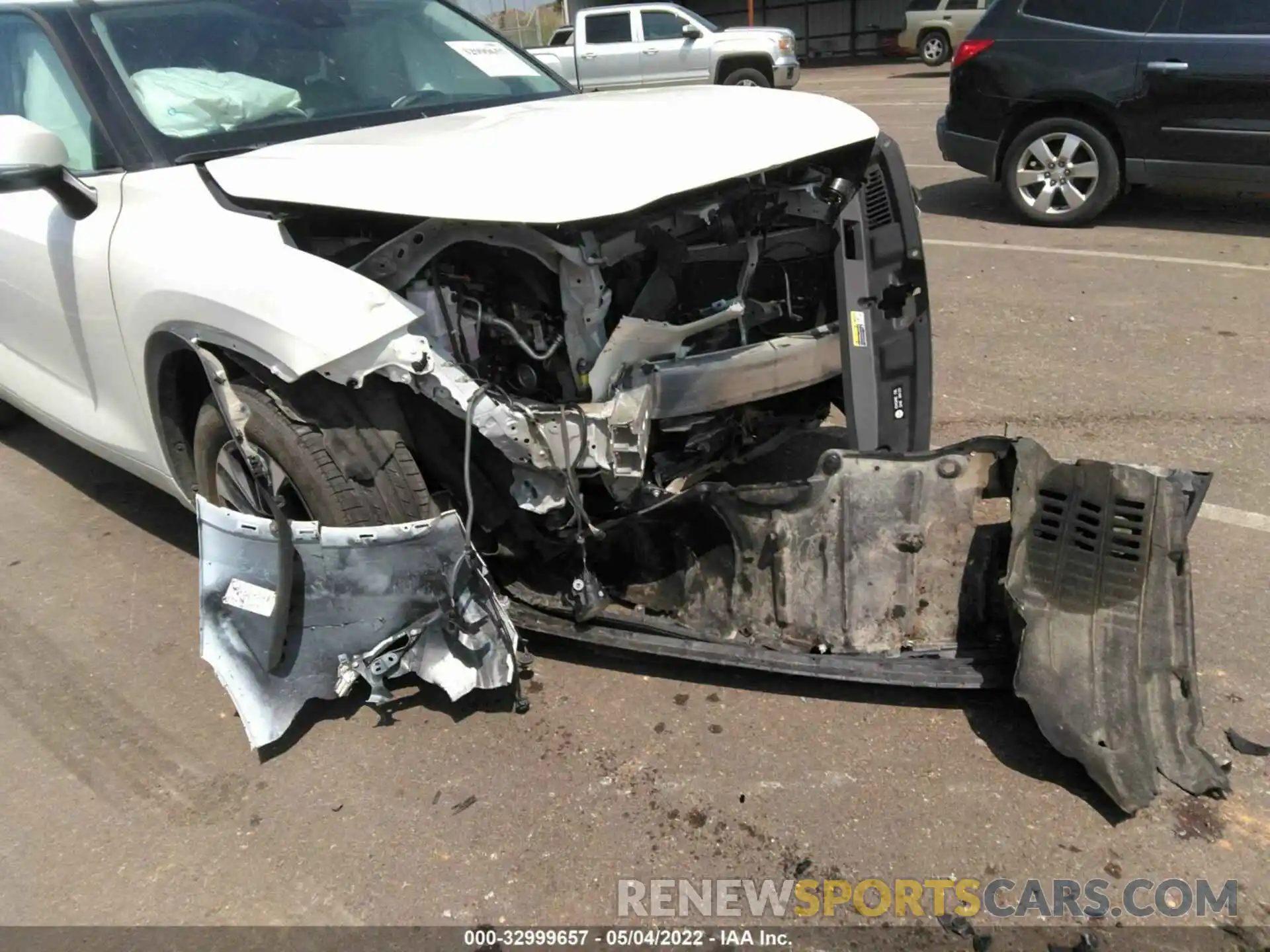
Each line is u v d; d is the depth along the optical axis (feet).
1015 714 8.07
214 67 10.26
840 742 7.94
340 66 11.04
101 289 9.23
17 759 8.53
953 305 18.25
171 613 10.52
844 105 9.53
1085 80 21.79
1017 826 7.06
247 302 7.62
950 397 14.29
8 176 8.29
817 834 7.10
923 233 23.81
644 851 7.06
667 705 8.50
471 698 8.78
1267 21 19.76
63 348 10.67
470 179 7.49
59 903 7.00
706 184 7.68
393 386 8.06
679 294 8.61
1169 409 13.39
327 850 7.29
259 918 6.75
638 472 7.88
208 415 8.91
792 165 8.71
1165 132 21.30
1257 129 20.24
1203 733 7.77
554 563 9.06
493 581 9.23
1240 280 18.52
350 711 8.76
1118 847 6.84
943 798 7.33
